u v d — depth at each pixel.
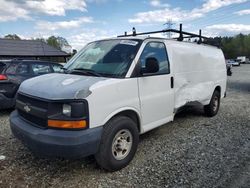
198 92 5.73
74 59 4.53
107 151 3.38
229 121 6.36
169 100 4.57
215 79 6.64
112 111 3.42
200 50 5.86
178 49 4.93
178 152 4.29
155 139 4.95
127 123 3.61
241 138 5.04
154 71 3.93
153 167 3.73
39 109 3.22
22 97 3.64
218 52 7.02
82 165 3.78
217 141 4.86
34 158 3.99
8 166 3.71
